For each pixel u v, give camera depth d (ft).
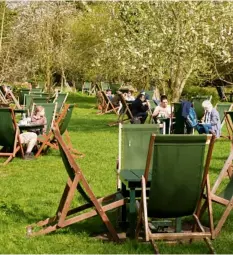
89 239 19.27
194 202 18.03
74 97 121.49
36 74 117.08
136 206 19.38
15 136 37.19
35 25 108.17
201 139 17.17
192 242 18.71
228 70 94.38
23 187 28.43
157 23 67.26
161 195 17.61
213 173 32.30
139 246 18.20
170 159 17.22
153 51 65.82
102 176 31.32
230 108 48.32
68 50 121.60
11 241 19.17
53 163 36.52
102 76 120.98
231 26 68.33
